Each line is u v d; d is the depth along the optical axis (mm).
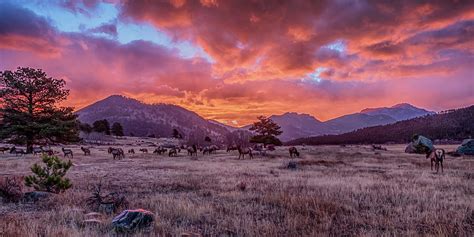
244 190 11984
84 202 9570
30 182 10977
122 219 7008
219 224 7391
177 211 8344
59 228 6691
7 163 23812
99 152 45438
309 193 10914
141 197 10797
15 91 38906
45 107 40938
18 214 8250
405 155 36375
